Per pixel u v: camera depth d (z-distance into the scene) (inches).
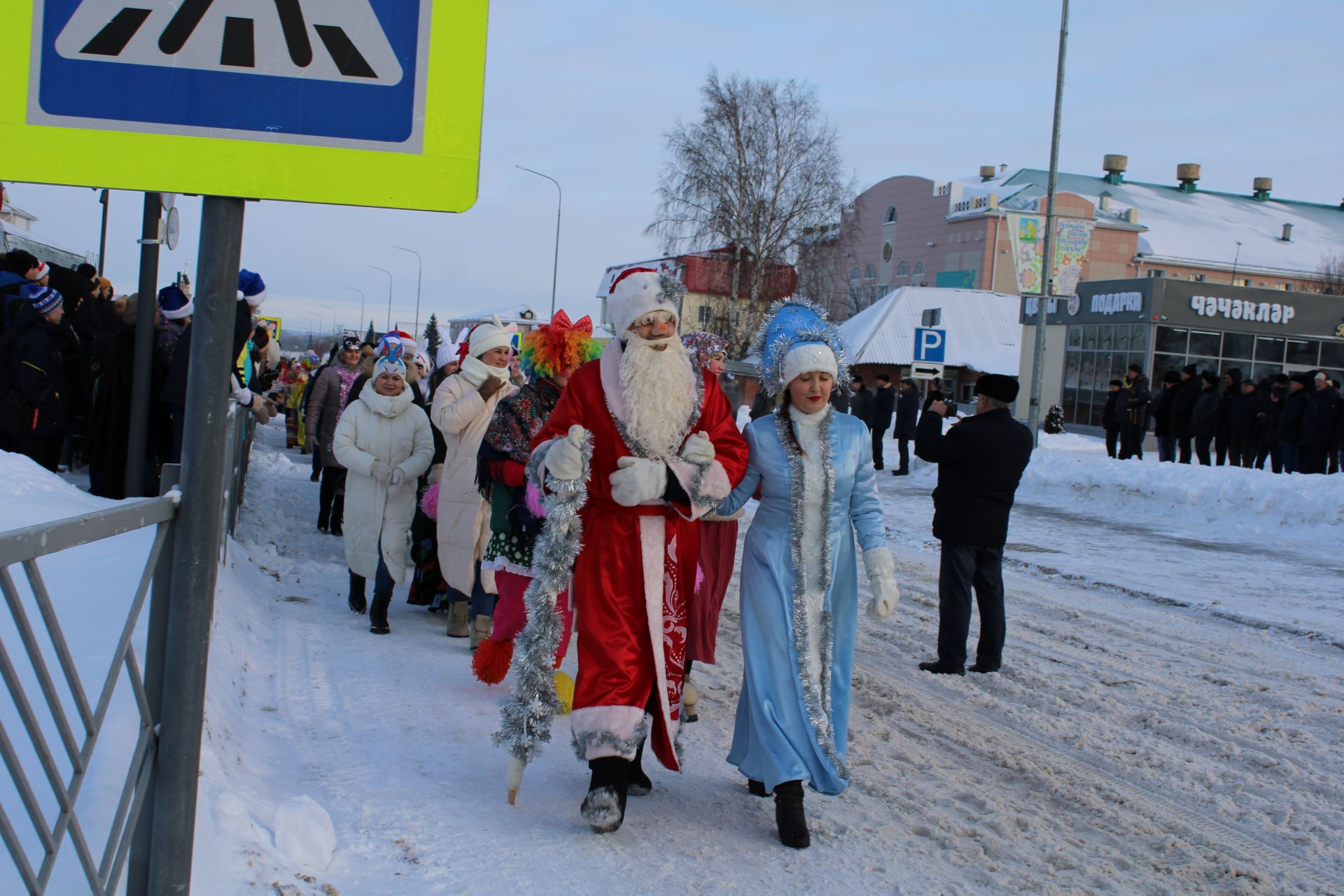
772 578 155.9
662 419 149.1
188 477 79.8
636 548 149.6
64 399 335.3
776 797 150.3
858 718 217.0
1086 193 2637.8
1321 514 491.8
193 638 81.1
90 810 88.9
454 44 75.7
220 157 74.5
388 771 167.0
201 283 77.0
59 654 78.2
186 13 73.7
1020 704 231.1
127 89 73.4
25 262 386.9
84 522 74.1
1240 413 716.7
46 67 72.8
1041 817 167.3
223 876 115.1
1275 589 368.2
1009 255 2443.4
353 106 75.3
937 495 257.6
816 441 159.8
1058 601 343.0
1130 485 587.8
